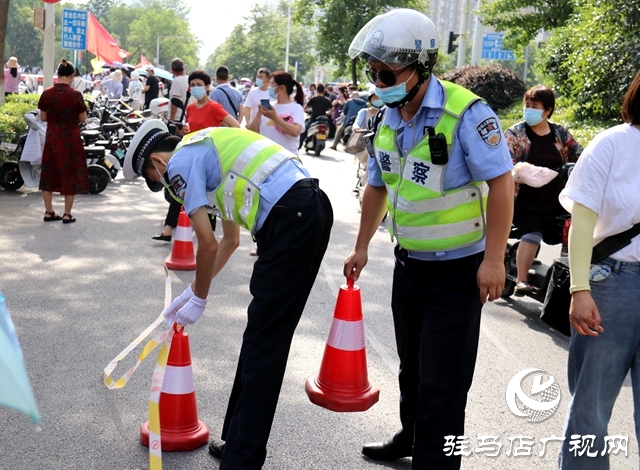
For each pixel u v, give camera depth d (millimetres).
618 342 2967
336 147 22500
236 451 3266
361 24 32312
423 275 3311
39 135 11031
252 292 3330
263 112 7961
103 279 6980
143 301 6336
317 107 19969
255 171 3299
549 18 20141
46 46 15617
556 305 3734
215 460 3736
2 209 10258
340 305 4121
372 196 3717
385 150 3295
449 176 3129
